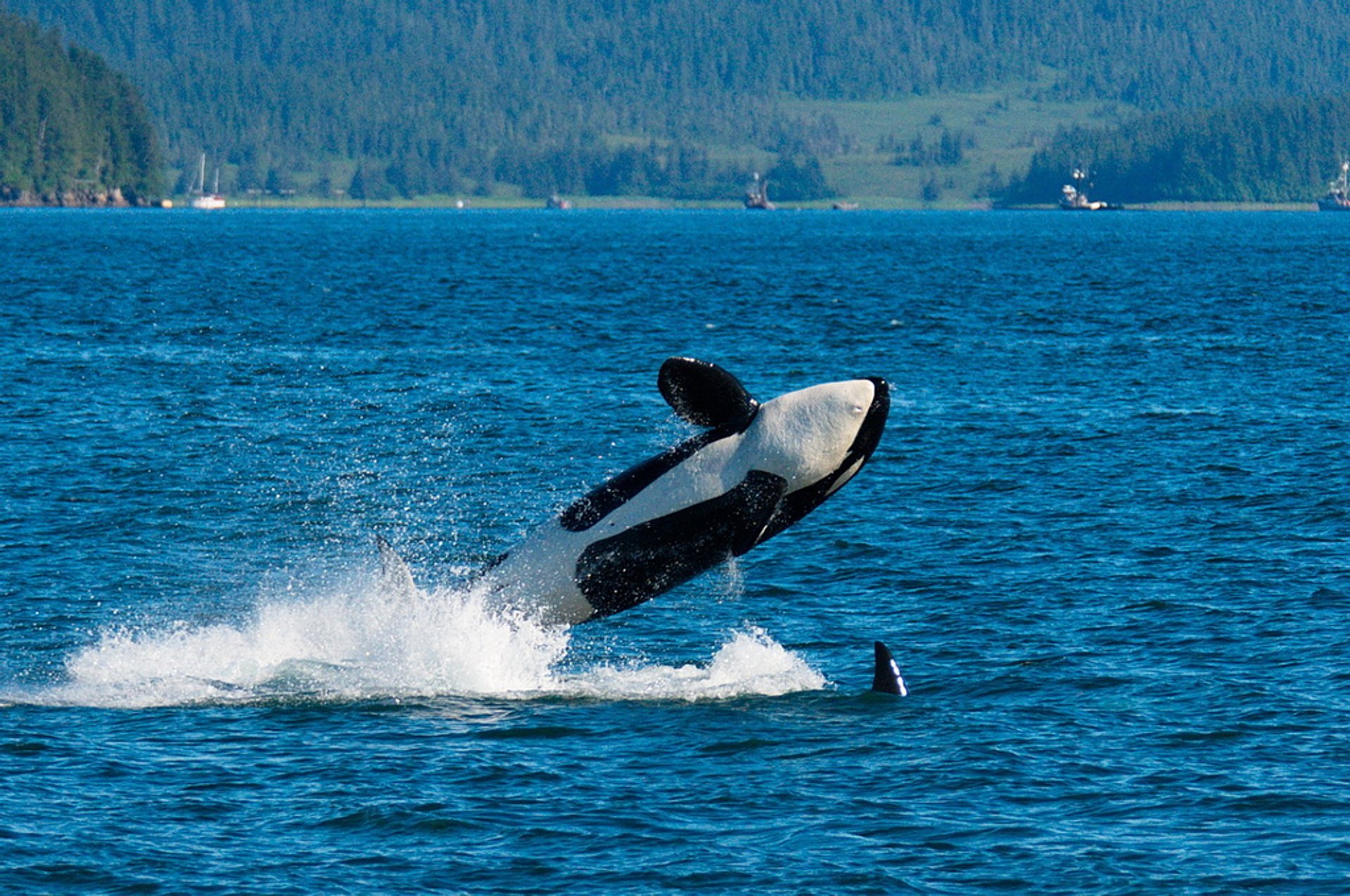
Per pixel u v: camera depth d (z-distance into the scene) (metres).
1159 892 54.91
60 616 89.25
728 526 70.69
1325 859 57.12
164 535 109.94
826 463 70.12
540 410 162.38
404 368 198.75
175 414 159.00
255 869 56.62
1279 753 67.19
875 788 63.88
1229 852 57.94
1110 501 118.88
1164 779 64.56
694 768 66.12
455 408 164.50
